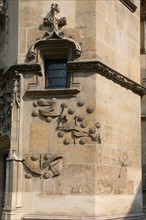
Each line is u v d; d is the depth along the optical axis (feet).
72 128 49.19
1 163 56.54
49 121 49.80
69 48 51.21
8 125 52.65
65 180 48.55
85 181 48.19
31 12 52.60
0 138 54.54
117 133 53.16
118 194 51.90
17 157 48.93
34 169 48.98
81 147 48.93
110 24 54.19
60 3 52.37
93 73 50.14
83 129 49.19
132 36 59.26
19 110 50.29
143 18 68.33
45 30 51.83
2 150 55.77
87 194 47.88
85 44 50.96
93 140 48.93
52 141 49.44
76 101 49.78
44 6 52.42
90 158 48.55
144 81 66.95
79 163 48.62
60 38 51.01
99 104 50.19
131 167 55.36
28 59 51.55
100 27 52.03
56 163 48.91
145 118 66.13
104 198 49.24
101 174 49.21
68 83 50.78
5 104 54.60
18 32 52.49
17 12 53.52
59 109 49.85
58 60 52.44
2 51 57.98
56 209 48.11
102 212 48.60
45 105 50.03
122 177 53.06
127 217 52.49
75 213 47.70
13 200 47.57
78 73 50.37
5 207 47.50
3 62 57.31
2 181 56.34
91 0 51.83
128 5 58.54
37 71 50.88
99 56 51.21
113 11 55.11
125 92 55.93
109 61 53.21
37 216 48.06
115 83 53.78
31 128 50.06
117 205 51.44
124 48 56.90
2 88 56.08
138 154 57.52
